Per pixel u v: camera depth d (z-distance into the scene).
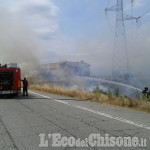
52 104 9.87
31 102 10.64
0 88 13.02
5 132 5.05
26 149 3.96
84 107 8.93
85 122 6.08
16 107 8.95
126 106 9.52
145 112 8.05
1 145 4.16
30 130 5.23
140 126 5.68
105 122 6.10
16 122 6.09
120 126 5.66
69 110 8.16
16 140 4.46
